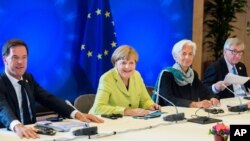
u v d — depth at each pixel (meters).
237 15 5.94
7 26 3.51
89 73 3.96
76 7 4.00
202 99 3.28
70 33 3.98
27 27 3.65
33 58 3.71
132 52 2.73
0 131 2.04
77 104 2.81
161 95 3.06
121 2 4.35
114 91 2.72
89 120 2.34
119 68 2.73
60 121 2.31
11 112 2.14
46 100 2.53
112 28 4.00
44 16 3.77
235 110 2.78
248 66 6.29
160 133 2.08
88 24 3.94
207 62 5.39
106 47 3.97
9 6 3.51
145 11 4.58
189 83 3.20
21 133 1.93
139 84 2.88
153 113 2.60
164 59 4.84
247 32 6.19
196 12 5.00
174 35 4.89
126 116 2.52
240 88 3.68
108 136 1.99
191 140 1.94
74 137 1.94
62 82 3.99
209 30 5.41
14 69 2.37
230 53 3.60
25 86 2.44
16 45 2.37
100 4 3.93
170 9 4.82
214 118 2.50
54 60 3.89
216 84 3.39
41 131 1.99
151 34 4.67
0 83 2.32
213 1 5.36
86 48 3.95
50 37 3.83
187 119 2.45
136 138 1.96
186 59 3.16
